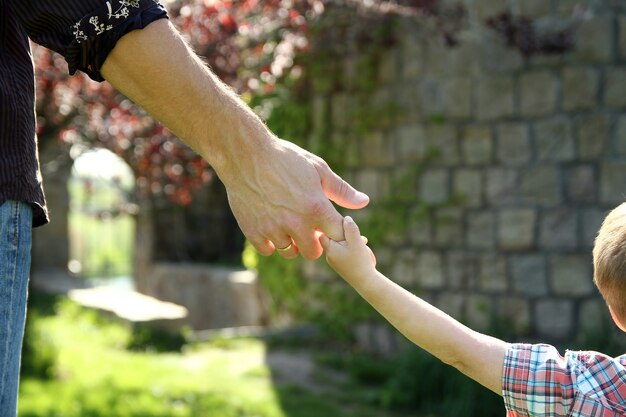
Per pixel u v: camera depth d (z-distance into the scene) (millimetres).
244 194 1561
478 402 5949
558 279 6707
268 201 1546
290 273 8719
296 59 6055
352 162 7879
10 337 1311
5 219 1312
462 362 1552
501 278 6941
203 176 5254
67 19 1360
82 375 6184
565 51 6320
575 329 6645
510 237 6891
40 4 1357
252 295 10172
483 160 7020
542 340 6742
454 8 6621
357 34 6859
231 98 1516
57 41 1384
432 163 7301
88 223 15289
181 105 1459
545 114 6746
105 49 1385
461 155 7133
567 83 6660
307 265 8477
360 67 7711
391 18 6617
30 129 1382
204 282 11633
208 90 1465
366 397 6355
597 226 6566
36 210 1402
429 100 7281
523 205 6840
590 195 6598
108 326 8602
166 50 1408
